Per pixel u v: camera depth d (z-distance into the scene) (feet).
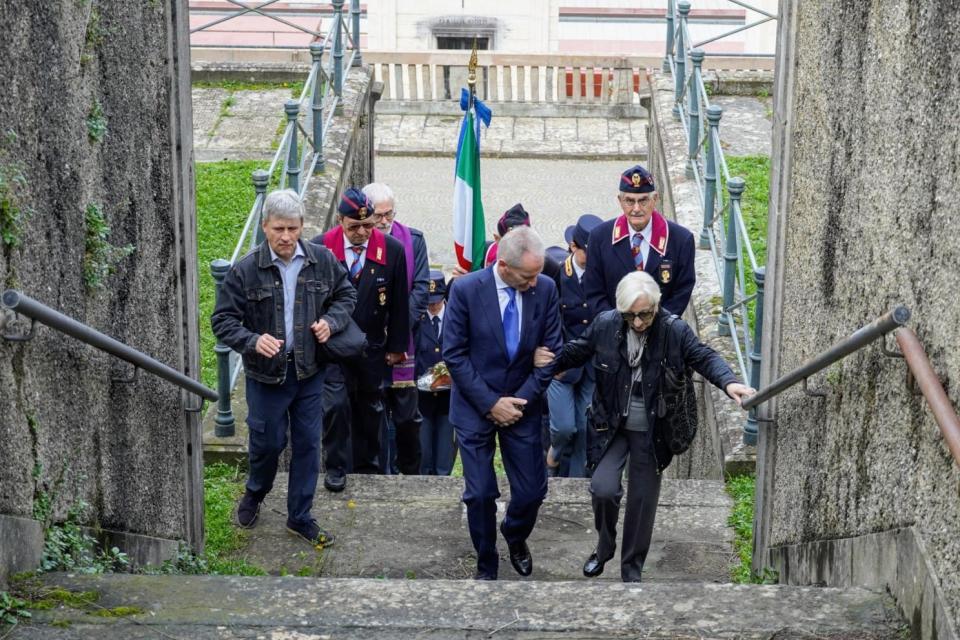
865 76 15.11
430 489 24.29
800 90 18.07
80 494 15.55
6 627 12.96
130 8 16.63
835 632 13.26
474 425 19.83
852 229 15.49
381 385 25.29
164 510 18.78
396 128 73.05
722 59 69.87
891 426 13.93
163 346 18.51
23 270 13.56
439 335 28.60
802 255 17.80
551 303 19.56
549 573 21.34
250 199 40.86
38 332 14.01
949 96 12.40
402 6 96.22
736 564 21.58
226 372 25.12
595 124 74.49
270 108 50.39
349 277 24.00
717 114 31.48
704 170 36.68
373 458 26.23
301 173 36.70
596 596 14.03
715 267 31.45
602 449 19.60
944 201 12.49
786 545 18.47
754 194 39.78
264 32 85.40
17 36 13.26
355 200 23.38
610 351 18.90
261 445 21.02
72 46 14.83
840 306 15.90
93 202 15.61
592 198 65.72
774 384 16.87
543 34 97.55
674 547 22.15
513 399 19.38
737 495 24.02
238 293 19.89
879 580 14.21
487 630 13.32
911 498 13.29
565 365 19.53
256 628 13.23
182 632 13.07
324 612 13.57
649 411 18.79
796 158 18.28
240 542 21.89
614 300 24.59
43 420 14.33
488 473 19.85
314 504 23.52
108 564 15.90
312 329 20.15
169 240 18.56
